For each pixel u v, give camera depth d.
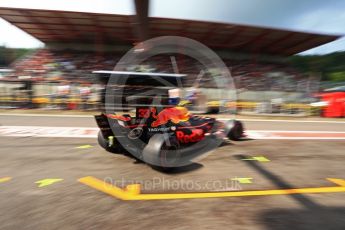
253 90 18.67
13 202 4.00
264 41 23.77
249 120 12.95
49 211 3.73
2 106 14.96
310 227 3.41
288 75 24.64
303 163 6.04
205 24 19.88
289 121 12.97
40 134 8.58
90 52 25.00
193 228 3.34
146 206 3.89
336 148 7.46
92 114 13.77
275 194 4.35
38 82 15.74
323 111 15.59
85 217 3.58
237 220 3.54
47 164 5.75
